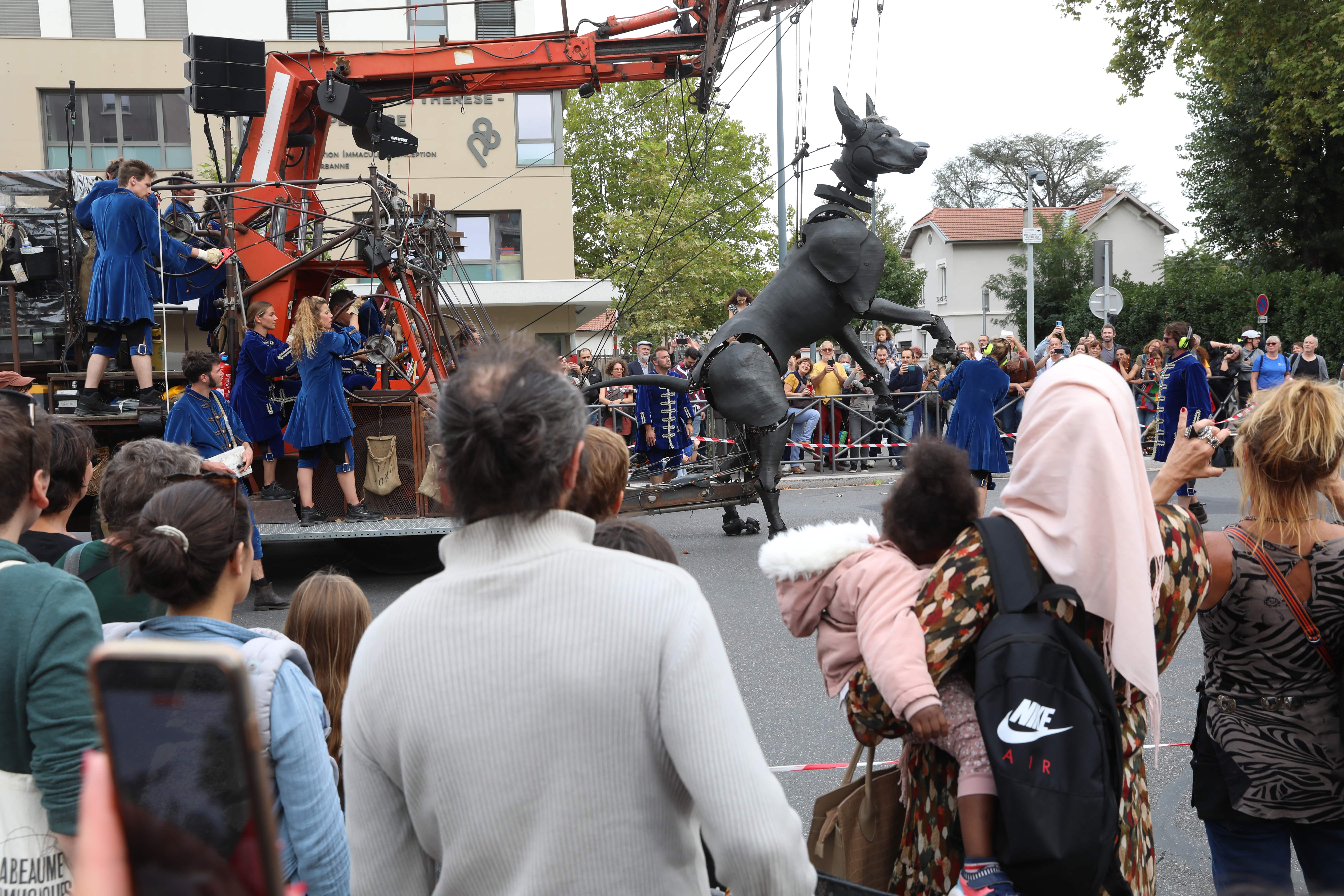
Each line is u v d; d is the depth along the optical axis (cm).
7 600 201
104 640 211
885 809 235
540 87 1126
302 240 1063
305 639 303
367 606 311
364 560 889
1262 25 2261
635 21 1102
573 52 1097
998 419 1521
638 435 1337
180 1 2531
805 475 1517
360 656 155
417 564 896
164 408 790
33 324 941
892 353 1873
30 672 198
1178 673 579
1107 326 1619
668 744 143
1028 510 209
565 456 154
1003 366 1525
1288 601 236
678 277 3512
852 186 982
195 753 82
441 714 144
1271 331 2939
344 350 802
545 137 2705
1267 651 239
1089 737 188
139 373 795
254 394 838
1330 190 3092
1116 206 5547
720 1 1089
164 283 791
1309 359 1673
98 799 79
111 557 279
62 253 934
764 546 238
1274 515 239
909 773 227
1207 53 2306
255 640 211
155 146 2555
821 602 232
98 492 792
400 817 154
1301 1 2214
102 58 2508
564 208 2722
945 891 213
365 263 969
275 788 201
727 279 3878
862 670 219
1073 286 4516
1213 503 1145
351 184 991
